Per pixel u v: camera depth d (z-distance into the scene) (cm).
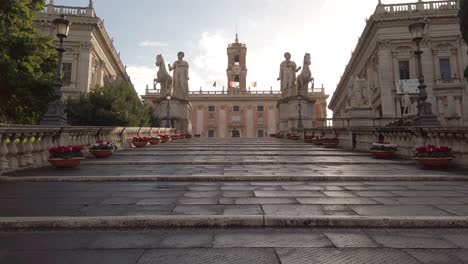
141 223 339
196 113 6825
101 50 4053
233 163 877
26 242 293
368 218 343
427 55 3412
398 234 317
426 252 267
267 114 6788
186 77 2653
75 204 414
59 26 934
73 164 764
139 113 2189
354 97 2161
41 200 437
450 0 3412
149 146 1486
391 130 1105
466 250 272
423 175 640
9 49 1421
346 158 1018
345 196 470
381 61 3475
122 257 257
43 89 1518
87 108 1919
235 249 275
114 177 611
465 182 600
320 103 6575
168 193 490
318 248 278
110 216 351
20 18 1510
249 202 429
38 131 763
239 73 7294
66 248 277
